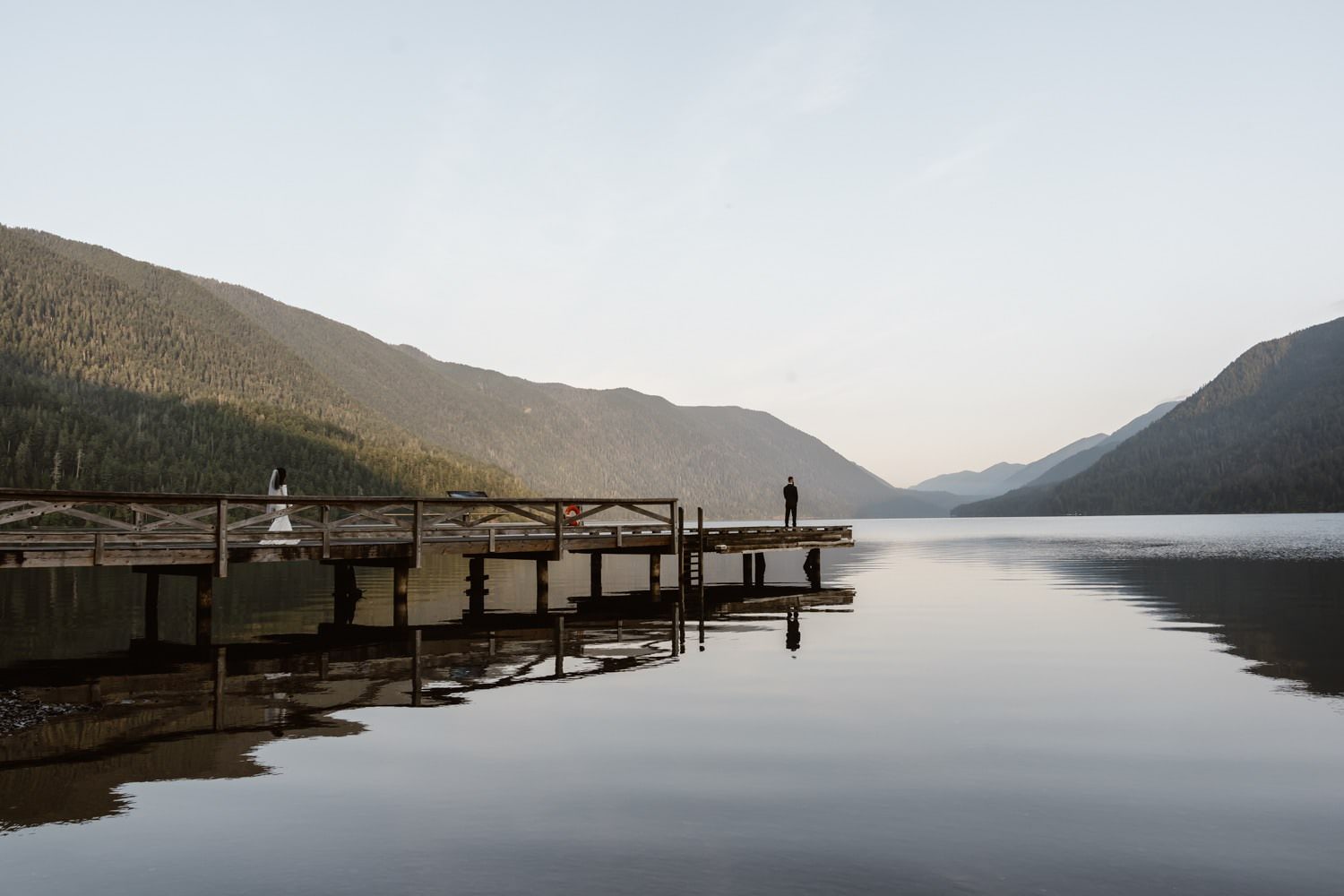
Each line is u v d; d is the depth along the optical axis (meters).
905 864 7.12
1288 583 36.00
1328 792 8.91
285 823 8.05
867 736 11.13
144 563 19.45
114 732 11.37
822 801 8.62
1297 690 14.05
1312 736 11.12
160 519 22.72
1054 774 9.50
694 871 6.96
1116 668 16.22
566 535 28.72
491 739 10.97
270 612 27.42
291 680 15.14
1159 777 9.41
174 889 6.65
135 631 22.50
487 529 26.27
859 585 37.12
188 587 37.09
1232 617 24.33
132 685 14.66
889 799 8.68
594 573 33.56
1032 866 7.07
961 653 17.98
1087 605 28.14
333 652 18.47
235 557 20.53
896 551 76.00
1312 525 144.50
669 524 32.62
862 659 17.22
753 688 14.24
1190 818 8.17
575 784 9.16
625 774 9.49
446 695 13.69
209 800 8.64
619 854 7.31
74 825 7.99
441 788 9.04
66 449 144.25
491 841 7.58
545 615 26.16
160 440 169.12
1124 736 11.14
